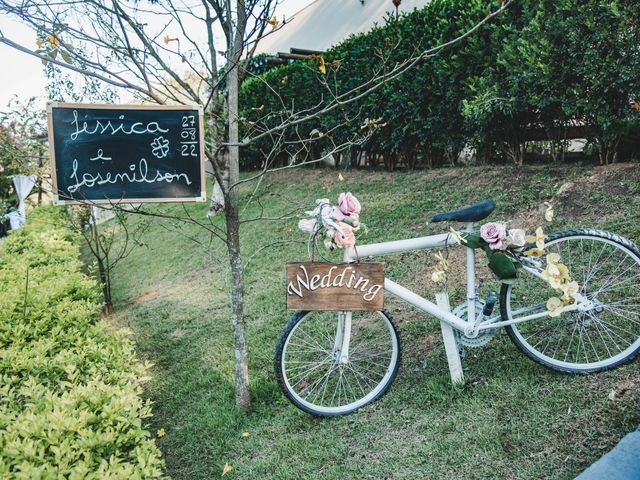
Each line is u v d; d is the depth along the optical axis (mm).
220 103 3111
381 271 2600
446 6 5902
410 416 2564
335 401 2896
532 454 2086
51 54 2428
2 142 3105
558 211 4258
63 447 1693
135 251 8180
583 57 4297
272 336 3783
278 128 2641
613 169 4523
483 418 2365
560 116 4949
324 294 2600
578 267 3357
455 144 6305
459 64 5703
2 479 1545
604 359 2615
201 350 3887
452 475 2100
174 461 2652
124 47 2574
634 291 2967
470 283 2639
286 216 2832
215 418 2908
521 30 5043
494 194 5066
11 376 2465
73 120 2479
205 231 7711
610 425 2096
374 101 7074
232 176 2773
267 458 2492
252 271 5297
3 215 8867
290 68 8953
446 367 2908
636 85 4051
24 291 3572
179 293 5504
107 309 5449
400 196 6066
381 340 3379
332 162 9617
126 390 2217
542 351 2756
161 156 2578
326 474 2287
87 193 2512
